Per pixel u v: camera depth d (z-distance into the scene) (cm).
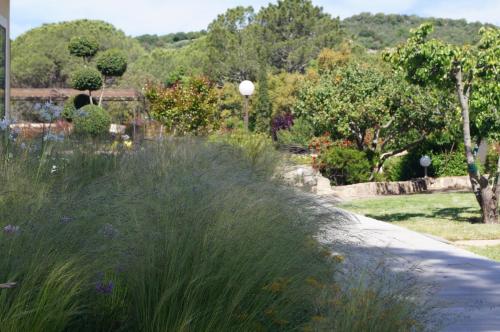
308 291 400
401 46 1269
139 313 352
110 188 478
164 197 448
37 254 329
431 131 2166
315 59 5841
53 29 5928
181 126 2278
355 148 2270
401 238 920
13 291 312
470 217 1398
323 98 2167
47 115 733
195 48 6456
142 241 377
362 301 378
